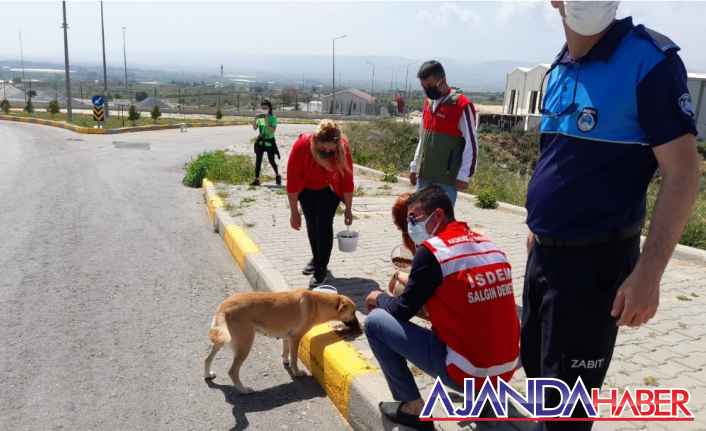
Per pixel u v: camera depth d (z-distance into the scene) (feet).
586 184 7.45
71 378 13.91
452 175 17.48
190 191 41.16
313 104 428.56
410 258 14.07
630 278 6.84
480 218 31.19
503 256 10.48
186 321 17.60
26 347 15.42
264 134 41.01
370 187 43.01
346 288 18.93
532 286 8.54
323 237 18.54
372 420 11.46
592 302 7.70
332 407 13.17
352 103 318.45
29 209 32.48
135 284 20.67
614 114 7.14
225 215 29.32
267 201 34.53
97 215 31.58
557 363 8.07
